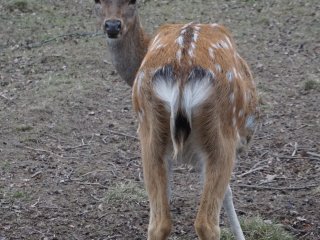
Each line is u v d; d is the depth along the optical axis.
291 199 10.52
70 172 11.67
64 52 18.00
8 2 21.25
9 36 19.31
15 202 10.61
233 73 7.21
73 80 16.03
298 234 9.51
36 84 15.84
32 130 13.41
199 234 7.02
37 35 19.33
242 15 20.70
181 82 6.74
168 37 7.46
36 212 10.31
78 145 12.81
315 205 10.31
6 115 14.10
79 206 10.49
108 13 9.71
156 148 7.14
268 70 16.59
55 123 13.73
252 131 8.52
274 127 13.31
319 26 19.61
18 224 9.96
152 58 7.15
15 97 15.09
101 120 13.93
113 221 10.02
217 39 7.45
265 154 12.16
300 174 11.39
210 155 7.07
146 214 10.21
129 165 11.97
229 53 7.39
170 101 6.73
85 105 14.66
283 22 20.03
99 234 9.68
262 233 9.47
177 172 11.52
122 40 9.80
